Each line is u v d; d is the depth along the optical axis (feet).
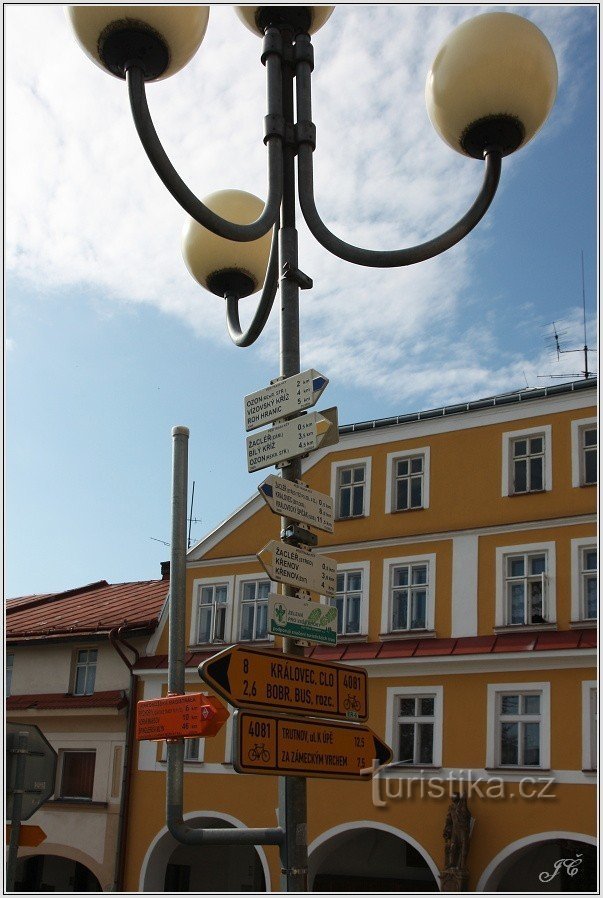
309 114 19.71
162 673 84.94
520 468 75.61
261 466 18.93
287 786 16.49
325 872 79.82
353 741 17.47
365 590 78.13
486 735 68.95
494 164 19.69
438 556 75.97
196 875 85.81
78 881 88.38
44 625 94.32
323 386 18.13
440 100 19.66
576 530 71.26
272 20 20.15
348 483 82.48
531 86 19.25
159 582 105.40
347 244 18.84
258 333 21.52
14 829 25.58
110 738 85.81
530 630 70.28
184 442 23.81
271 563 17.03
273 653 16.46
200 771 79.71
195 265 23.31
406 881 76.79
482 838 67.00
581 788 64.95
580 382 73.82
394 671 73.72
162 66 18.03
